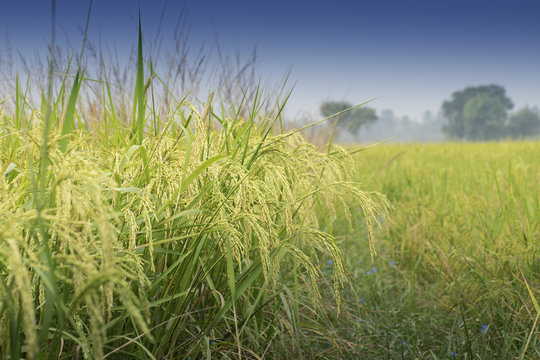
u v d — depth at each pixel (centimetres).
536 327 319
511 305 349
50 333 190
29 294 126
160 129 319
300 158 307
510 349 316
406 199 738
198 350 235
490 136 12244
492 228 481
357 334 334
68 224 144
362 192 257
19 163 217
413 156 1435
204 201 233
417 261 473
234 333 275
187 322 253
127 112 376
